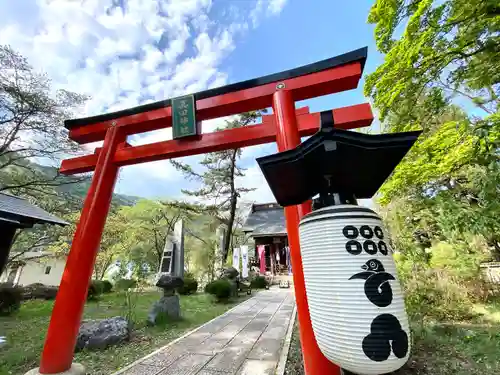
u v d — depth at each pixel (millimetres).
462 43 3459
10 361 3318
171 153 3234
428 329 4102
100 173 3320
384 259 1412
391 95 4105
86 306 7598
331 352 1360
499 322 4762
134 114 3559
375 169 1707
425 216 6234
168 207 14094
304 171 1754
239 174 14219
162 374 2875
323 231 1500
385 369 1245
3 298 6309
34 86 8336
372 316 1292
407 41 3557
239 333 4496
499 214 4066
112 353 3605
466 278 6137
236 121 12906
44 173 10367
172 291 5922
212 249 14883
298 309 2139
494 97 4383
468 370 2924
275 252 17453
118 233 12953
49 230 11414
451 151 4469
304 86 2805
